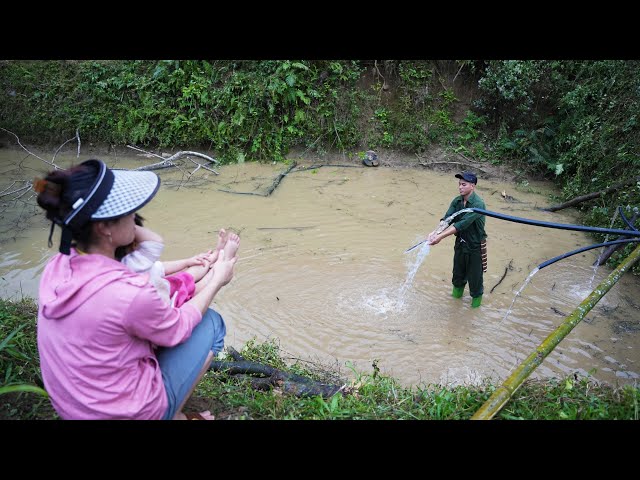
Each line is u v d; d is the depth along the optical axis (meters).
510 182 11.44
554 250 8.62
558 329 4.00
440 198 10.51
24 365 3.80
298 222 9.38
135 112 12.27
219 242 3.08
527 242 8.88
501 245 8.76
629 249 7.98
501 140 11.91
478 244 6.76
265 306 6.96
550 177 11.45
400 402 3.95
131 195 2.27
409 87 12.66
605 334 6.55
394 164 12.16
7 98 12.72
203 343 2.69
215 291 2.71
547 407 3.69
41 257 8.02
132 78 12.49
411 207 10.09
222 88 12.27
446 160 12.09
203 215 9.56
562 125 11.23
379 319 6.76
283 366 5.25
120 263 2.37
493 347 6.28
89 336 2.24
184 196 10.41
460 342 6.36
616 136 10.45
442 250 8.59
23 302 5.76
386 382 4.66
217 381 4.33
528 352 6.20
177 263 3.03
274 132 12.27
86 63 12.73
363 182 11.26
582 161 10.58
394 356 6.07
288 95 12.05
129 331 2.30
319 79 12.39
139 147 12.65
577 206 10.23
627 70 10.66
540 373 5.80
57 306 2.22
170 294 2.74
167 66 12.39
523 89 11.35
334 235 8.92
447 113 12.50
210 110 12.24
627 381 5.70
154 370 2.53
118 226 2.28
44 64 12.80
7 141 12.76
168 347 2.60
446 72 12.73
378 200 10.38
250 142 12.36
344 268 7.93
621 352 6.21
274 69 12.14
